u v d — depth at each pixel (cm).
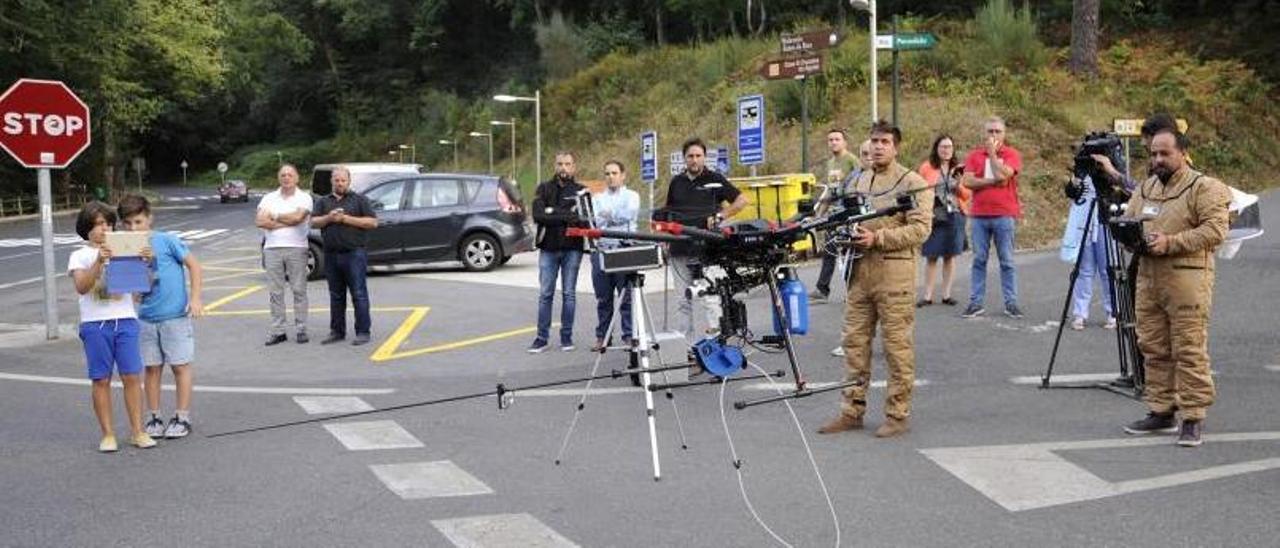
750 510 527
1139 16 3322
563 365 929
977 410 721
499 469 608
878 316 668
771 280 641
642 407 754
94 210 657
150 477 605
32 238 3016
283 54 8212
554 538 492
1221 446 618
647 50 5066
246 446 671
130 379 671
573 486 572
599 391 809
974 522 504
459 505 544
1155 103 2469
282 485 584
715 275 672
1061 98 2427
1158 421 651
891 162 670
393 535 500
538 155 3975
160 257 695
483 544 486
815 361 901
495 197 1744
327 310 1311
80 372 941
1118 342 790
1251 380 782
